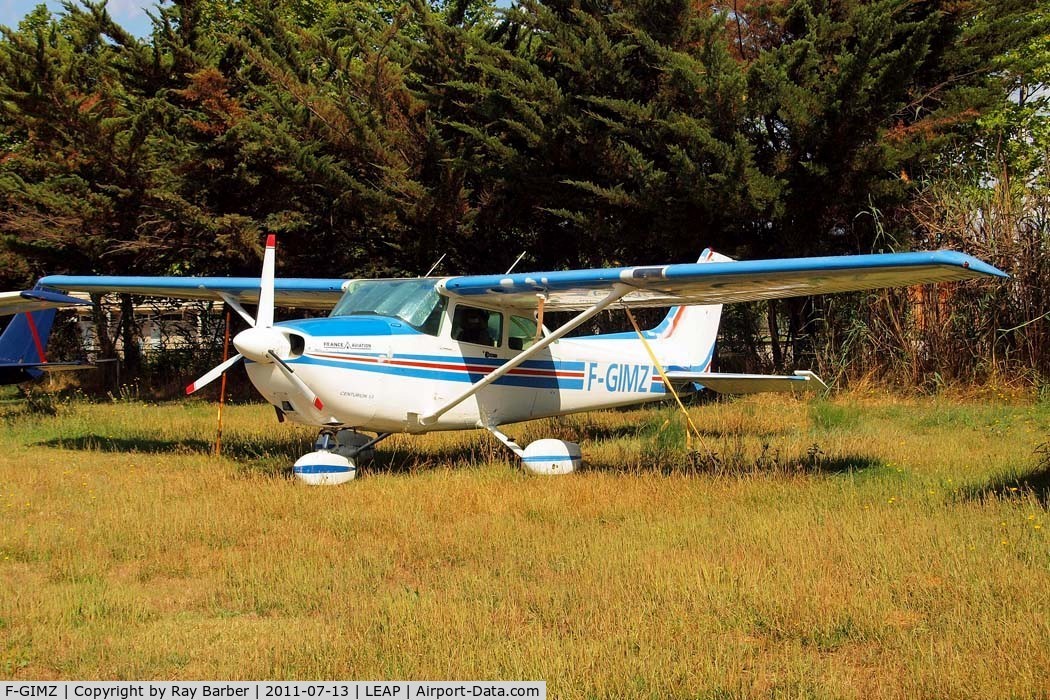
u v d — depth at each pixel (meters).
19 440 13.94
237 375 24.59
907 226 19.14
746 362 21.19
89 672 4.79
